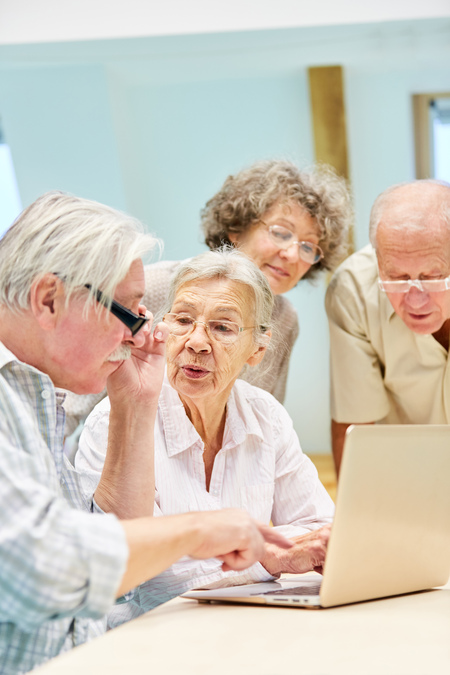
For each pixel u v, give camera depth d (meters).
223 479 1.55
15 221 1.09
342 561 1.04
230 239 2.36
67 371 1.11
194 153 5.38
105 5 3.94
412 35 4.34
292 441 1.67
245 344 1.54
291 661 0.85
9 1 3.94
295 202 2.24
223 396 1.55
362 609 1.06
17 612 0.89
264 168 2.31
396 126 5.24
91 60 4.64
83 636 1.12
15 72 4.80
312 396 5.53
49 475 1.06
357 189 5.36
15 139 5.00
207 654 0.87
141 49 4.43
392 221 1.87
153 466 1.34
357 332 2.24
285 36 4.28
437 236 1.84
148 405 1.32
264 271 2.28
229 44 4.43
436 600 1.13
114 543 0.91
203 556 1.03
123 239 1.08
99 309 1.06
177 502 1.49
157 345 1.36
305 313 5.38
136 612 1.46
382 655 0.87
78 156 5.04
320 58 4.84
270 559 1.39
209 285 1.52
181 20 3.94
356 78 5.18
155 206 5.49
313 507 1.62
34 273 1.04
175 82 5.23
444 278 1.87
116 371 1.29
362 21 3.97
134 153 5.35
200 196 5.43
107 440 1.48
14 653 1.01
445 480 1.16
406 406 2.26
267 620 1.00
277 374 2.32
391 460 1.06
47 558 0.87
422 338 2.11
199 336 1.48
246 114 5.28
